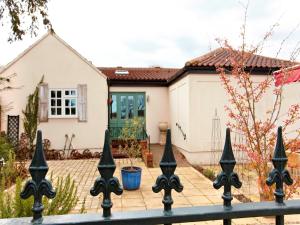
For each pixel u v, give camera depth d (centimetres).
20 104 1270
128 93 1581
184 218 114
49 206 325
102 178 113
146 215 112
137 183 710
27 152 1164
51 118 1288
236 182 124
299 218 480
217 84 1076
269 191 511
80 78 1316
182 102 1199
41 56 1295
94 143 1316
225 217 118
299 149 599
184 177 850
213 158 1069
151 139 1581
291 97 800
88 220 107
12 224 103
